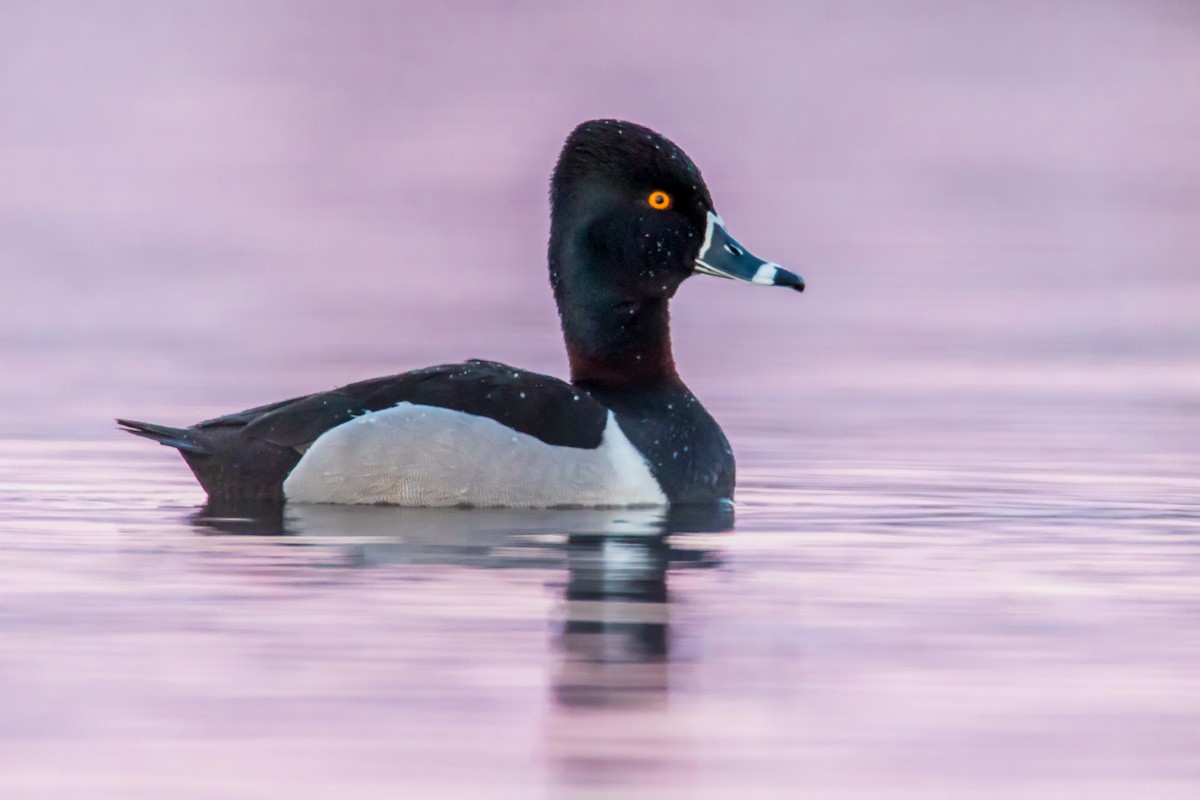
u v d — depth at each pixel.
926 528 12.17
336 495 12.48
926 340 22.70
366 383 12.84
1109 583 10.60
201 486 12.95
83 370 19.41
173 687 8.56
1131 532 12.05
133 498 12.87
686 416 13.16
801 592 10.34
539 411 12.62
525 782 7.53
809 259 30.97
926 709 8.41
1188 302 25.97
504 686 8.61
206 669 8.80
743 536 11.84
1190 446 15.68
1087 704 8.48
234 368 19.77
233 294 26.23
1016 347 22.09
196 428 12.76
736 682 8.73
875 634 9.52
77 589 10.17
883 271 29.69
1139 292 27.06
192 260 29.80
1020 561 11.16
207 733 8.01
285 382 18.86
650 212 13.30
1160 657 9.16
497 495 12.43
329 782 7.51
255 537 11.52
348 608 9.84
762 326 24.09
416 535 11.59
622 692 8.56
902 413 17.52
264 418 12.62
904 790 7.54
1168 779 7.67
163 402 17.50
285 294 26.41
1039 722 8.25
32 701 8.37
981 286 27.83
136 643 9.18
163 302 25.17
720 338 23.02
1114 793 7.53
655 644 9.30
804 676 8.82
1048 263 30.59
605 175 13.37
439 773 7.62
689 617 9.80
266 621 9.57
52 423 16.16
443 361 20.53
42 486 13.31
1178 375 20.02
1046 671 8.93
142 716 8.20
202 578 10.45
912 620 9.80
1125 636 9.51
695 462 12.98
